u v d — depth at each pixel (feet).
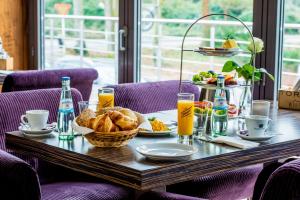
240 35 15.87
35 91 10.21
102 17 18.66
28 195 6.94
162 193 7.92
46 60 19.80
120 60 16.31
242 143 7.96
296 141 8.52
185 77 17.70
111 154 7.49
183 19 16.97
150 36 16.51
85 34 19.62
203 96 9.74
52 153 7.95
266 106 9.55
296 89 11.31
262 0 12.83
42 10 19.49
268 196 5.80
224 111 8.68
